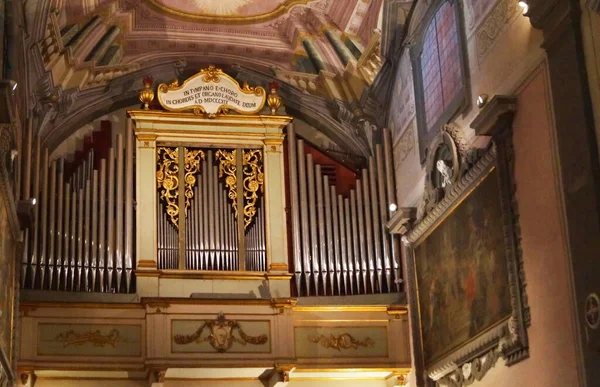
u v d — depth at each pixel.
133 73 18.64
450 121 15.05
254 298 16.91
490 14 13.77
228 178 17.86
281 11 18.34
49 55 16.80
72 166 17.81
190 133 17.94
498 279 13.07
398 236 17.61
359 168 18.78
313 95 19.14
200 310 16.47
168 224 17.30
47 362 15.72
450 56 15.21
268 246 17.48
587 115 10.98
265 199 17.77
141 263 16.84
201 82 18.20
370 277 17.48
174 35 18.66
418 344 16.31
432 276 15.68
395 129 18.12
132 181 17.45
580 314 10.91
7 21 13.81
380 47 17.83
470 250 14.05
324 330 16.91
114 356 16.03
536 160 12.23
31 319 15.88
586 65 11.13
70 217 16.81
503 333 12.80
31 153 16.73
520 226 12.57
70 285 16.52
